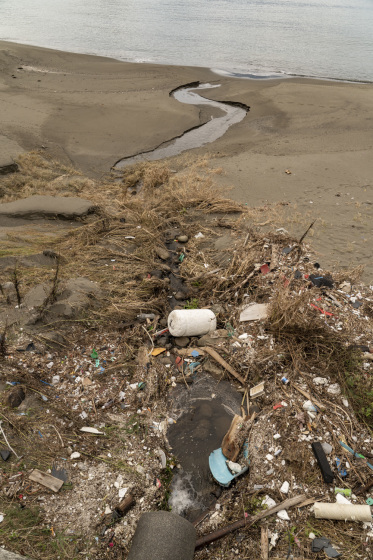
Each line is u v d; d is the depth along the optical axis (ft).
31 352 20.27
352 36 129.39
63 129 54.85
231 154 49.96
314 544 14.01
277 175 43.06
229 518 15.15
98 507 14.87
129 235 31.42
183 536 13.12
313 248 30.12
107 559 13.69
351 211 35.63
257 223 33.55
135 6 186.39
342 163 45.88
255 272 27.20
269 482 15.94
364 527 14.57
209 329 22.68
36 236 30.42
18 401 17.78
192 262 28.73
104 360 20.74
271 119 61.52
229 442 17.20
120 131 55.47
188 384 20.40
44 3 193.16
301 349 21.07
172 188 39.42
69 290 23.94
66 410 17.93
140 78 78.48
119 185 41.63
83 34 125.18
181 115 60.90
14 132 52.19
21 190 38.91
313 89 72.59
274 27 141.38
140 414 18.44
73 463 16.08
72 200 34.99
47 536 13.92
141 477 15.96
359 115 61.57
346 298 25.00
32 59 87.66
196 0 214.28
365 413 18.15
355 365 20.21
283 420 17.85
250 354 21.12
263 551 13.96
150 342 22.34
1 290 22.93
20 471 15.52
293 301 22.68
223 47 110.93
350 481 15.97
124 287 25.53
